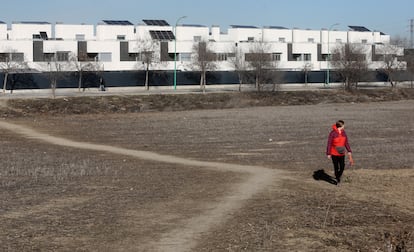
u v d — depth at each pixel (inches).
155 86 3624.5
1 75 3152.1
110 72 3481.8
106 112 2466.8
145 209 484.4
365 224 428.5
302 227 411.2
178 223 426.6
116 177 714.8
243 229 403.5
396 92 3435.0
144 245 359.6
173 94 2876.5
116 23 3946.9
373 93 3361.2
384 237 383.9
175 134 1509.6
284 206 501.7
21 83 3171.8
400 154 998.4
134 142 1326.3
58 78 3181.6
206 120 1989.4
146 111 2554.1
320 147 1147.3
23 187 617.6
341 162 665.0
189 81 3705.7
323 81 4121.6
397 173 752.3
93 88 3398.1
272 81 3294.8
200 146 1210.0
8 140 1421.0
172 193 577.3
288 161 923.4
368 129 1560.0
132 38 3900.1
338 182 664.4
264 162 916.6
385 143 1197.7
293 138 1350.9
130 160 965.8
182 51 3752.5
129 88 3533.5
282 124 1772.9
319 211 478.9
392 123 1769.2
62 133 1605.6
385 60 4013.3
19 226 412.5
